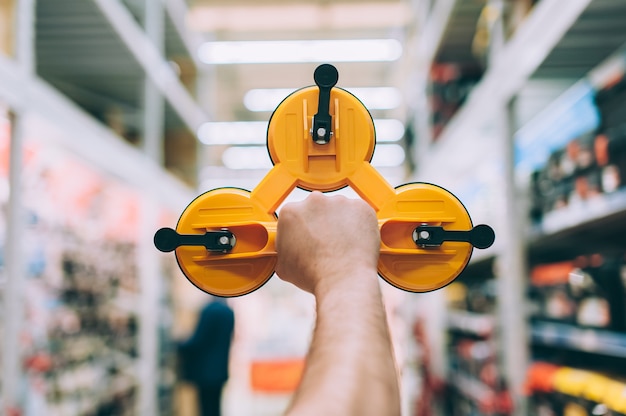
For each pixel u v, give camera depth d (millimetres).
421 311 4750
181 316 5184
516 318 2244
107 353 3293
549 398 2043
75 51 3385
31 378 2260
